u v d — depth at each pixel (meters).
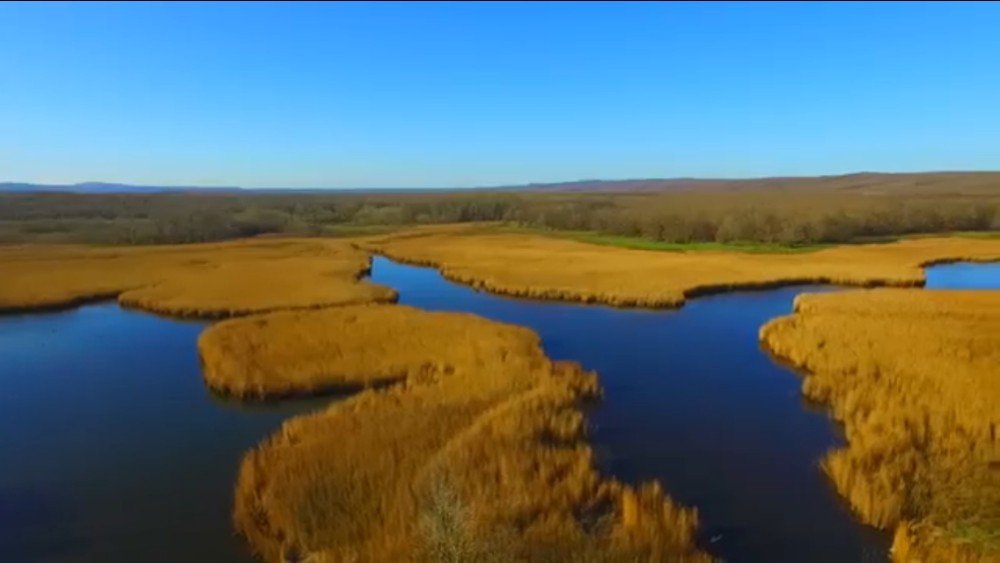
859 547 13.01
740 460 17.11
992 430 17.11
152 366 26.72
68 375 25.53
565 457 15.69
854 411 19.56
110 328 33.69
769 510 14.48
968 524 13.10
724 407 21.23
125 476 16.66
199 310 36.16
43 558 13.01
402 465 15.11
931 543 12.53
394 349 26.84
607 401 21.84
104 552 13.18
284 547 12.36
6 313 37.25
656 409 21.05
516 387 21.12
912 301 35.94
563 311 37.56
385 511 13.09
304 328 30.38
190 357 28.05
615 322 34.53
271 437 18.09
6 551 13.27
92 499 15.41
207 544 13.43
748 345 29.55
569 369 23.17
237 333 29.45
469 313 35.47
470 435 16.62
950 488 14.41
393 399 20.28
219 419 20.67
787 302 39.91
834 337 27.94
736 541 13.26
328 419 18.53
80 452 18.16
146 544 13.45
